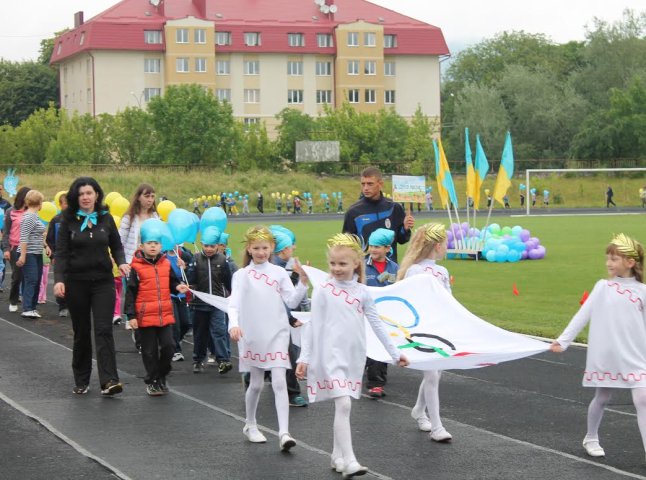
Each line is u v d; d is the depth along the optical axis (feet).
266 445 29.48
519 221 187.11
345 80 338.13
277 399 29.01
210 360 45.57
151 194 49.88
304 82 339.57
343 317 26.48
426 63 350.23
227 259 43.06
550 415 33.68
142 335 37.27
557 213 222.69
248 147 280.51
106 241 37.14
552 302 69.67
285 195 249.96
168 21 319.88
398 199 84.64
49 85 400.88
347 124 290.56
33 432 31.17
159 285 37.17
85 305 37.17
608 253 28.12
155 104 273.95
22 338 51.90
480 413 34.06
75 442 29.84
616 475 26.07
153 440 30.12
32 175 240.32
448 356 28.35
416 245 31.86
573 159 302.66
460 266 100.01
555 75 352.90
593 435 28.40
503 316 61.77
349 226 39.78
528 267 97.50
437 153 112.37
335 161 278.46
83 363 37.68
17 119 394.52
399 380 40.47
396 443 29.66
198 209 234.99
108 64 320.09
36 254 59.47
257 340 29.37
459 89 428.97
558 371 42.39
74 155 267.18
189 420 32.99
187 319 46.16
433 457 27.99
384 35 345.10
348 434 25.86
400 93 349.00
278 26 335.26
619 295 27.71
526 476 25.98
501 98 336.49
